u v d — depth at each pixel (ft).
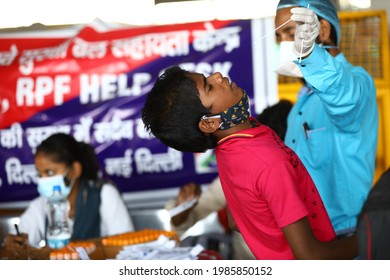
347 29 13.21
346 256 6.20
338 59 8.02
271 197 6.08
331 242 6.24
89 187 10.94
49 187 10.52
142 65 13.48
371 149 7.97
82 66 13.56
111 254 9.43
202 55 13.37
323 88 6.94
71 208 10.84
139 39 13.44
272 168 6.08
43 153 10.50
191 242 11.51
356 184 7.92
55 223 10.64
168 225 12.80
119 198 11.12
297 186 6.21
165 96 6.37
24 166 13.74
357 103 7.20
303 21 6.48
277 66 7.43
